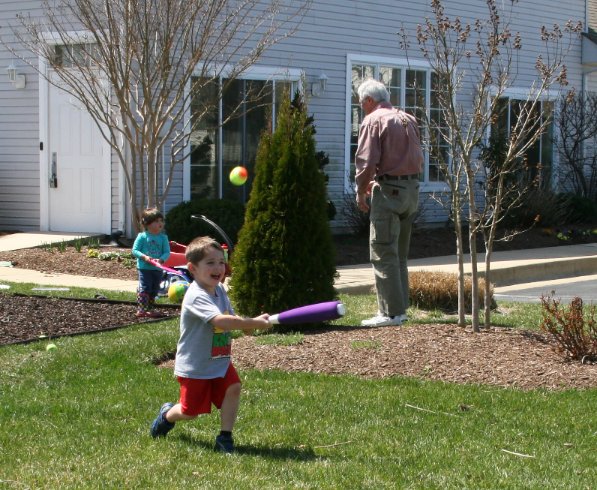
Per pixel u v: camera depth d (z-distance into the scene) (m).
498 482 4.84
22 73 16.30
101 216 15.80
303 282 8.77
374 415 6.07
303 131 8.98
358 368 7.18
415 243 17.12
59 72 13.90
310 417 6.02
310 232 8.83
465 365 7.14
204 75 14.61
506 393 6.53
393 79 18.81
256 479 4.82
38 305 10.01
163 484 4.74
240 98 16.41
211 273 5.33
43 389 6.72
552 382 6.77
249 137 16.72
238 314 8.95
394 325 8.65
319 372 7.16
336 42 17.72
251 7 14.94
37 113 16.22
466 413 6.14
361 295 11.79
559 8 21.84
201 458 5.18
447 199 19.16
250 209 8.95
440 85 8.58
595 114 21.83
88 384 6.88
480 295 10.34
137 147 13.71
